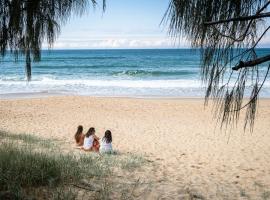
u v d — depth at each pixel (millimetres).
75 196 4328
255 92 1850
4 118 16516
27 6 2178
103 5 2141
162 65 60094
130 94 26719
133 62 70562
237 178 7453
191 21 1730
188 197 5348
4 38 2172
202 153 10453
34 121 15945
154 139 12633
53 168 5176
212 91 1844
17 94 26234
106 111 19250
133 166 7496
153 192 5320
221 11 1744
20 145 8422
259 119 16703
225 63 1786
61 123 15617
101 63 68375
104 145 9547
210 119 17094
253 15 1606
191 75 40469
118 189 5125
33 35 2229
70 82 34500
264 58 1606
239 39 1760
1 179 4297
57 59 83188
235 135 13391
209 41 1766
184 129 14672
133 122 16266
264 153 10555
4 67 49562
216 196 5723
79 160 6914
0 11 2141
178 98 24469
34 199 4066
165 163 8781
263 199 5727
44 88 30047
